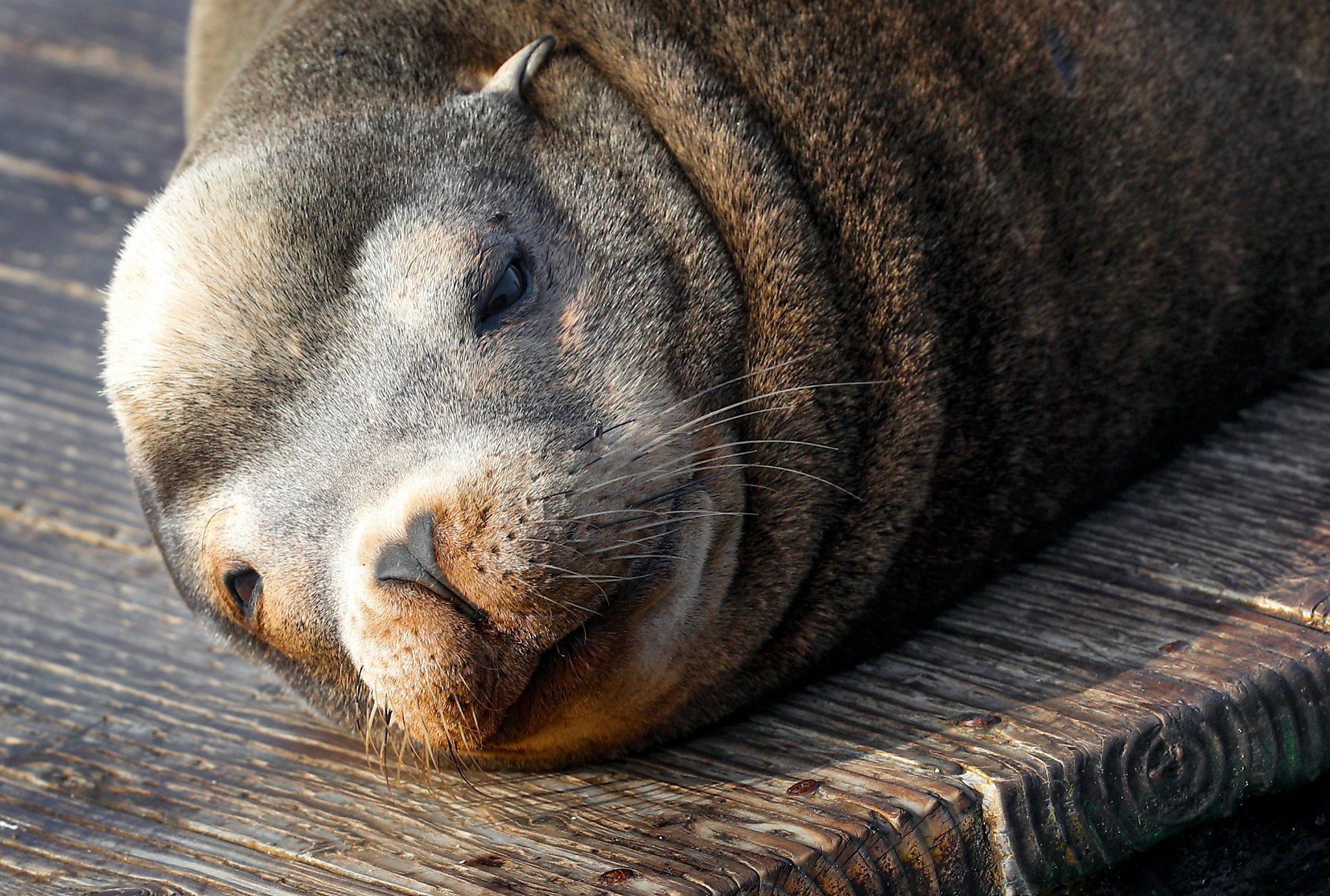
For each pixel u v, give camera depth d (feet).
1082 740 34.09
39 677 47.11
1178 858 35.09
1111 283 45.32
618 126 42.11
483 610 33.45
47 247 73.31
